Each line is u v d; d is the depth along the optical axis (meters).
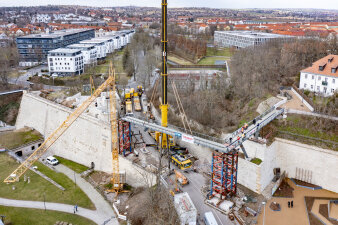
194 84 139.50
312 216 75.56
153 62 189.88
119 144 104.50
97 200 94.19
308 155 88.69
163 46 95.31
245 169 87.00
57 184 103.62
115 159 98.81
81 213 88.00
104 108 118.31
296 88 116.88
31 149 137.12
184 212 70.88
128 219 82.06
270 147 88.38
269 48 166.25
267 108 105.50
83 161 121.06
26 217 86.62
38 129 148.38
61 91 162.12
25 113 157.38
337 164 83.94
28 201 94.19
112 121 97.94
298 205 80.06
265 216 75.62
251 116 107.94
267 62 141.75
